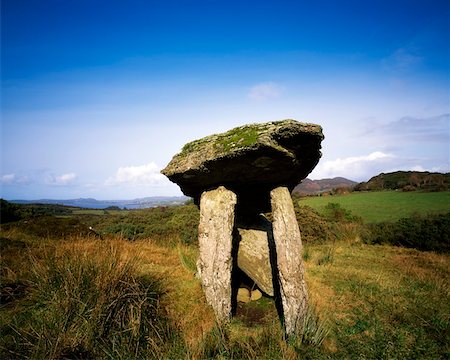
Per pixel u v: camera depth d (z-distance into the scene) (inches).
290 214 205.5
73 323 145.3
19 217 526.9
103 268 169.6
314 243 615.5
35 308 161.3
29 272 190.9
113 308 156.3
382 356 164.7
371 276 311.6
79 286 157.3
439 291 269.7
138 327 152.6
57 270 172.6
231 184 224.8
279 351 163.0
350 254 465.1
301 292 188.1
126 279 171.2
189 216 655.8
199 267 244.7
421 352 169.5
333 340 178.9
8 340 138.8
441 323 201.9
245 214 280.5
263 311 225.6
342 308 225.5
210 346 163.3
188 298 203.3
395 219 784.9
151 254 308.8
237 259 252.4
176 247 378.0
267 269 246.7
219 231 211.6
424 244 528.1
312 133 177.2
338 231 660.1
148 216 769.6
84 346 139.2
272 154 179.6
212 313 193.6
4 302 167.9
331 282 286.8
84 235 373.1
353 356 164.2
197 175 213.0
